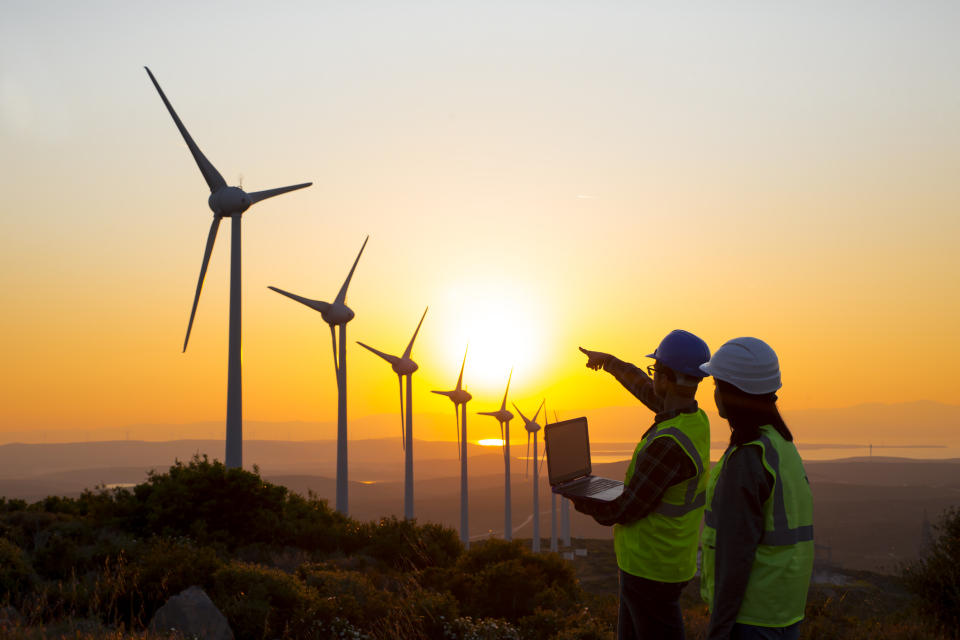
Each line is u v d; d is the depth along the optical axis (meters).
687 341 4.98
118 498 21.11
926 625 13.18
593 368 6.54
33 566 13.13
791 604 4.10
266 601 11.20
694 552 4.96
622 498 4.83
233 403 38.50
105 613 10.50
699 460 4.77
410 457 66.38
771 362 4.29
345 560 19.62
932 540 15.34
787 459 4.18
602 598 18.50
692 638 10.02
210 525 19.75
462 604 16.22
